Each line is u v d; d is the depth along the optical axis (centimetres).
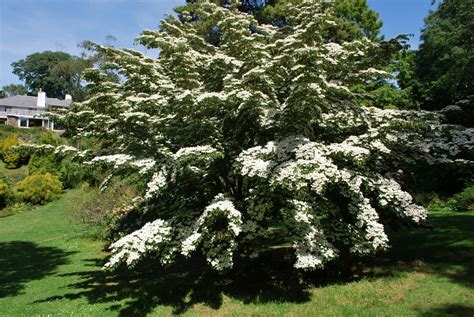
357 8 2194
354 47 746
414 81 2252
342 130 761
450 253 782
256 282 784
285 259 884
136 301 749
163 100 703
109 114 813
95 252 1286
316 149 612
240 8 2077
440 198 1392
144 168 659
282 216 754
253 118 729
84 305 751
